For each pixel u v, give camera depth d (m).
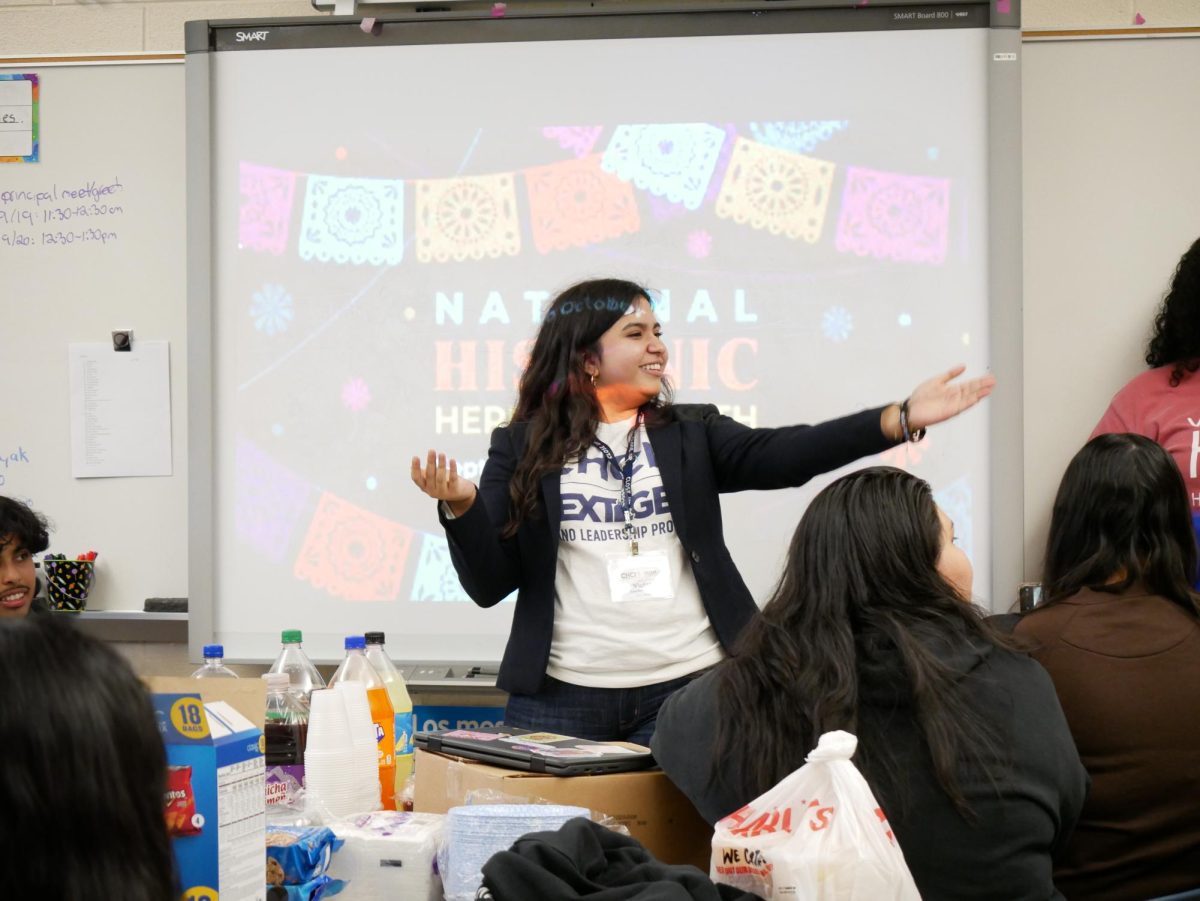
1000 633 1.43
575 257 3.13
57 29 3.34
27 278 3.30
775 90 3.08
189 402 3.16
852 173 3.06
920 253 3.04
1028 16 3.14
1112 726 1.65
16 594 2.33
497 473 2.19
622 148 3.12
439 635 3.14
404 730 2.02
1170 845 1.63
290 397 3.17
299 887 1.32
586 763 1.59
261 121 3.17
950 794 1.29
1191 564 1.82
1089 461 1.84
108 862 0.65
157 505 3.29
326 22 3.16
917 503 1.45
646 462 2.14
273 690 1.84
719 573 2.12
